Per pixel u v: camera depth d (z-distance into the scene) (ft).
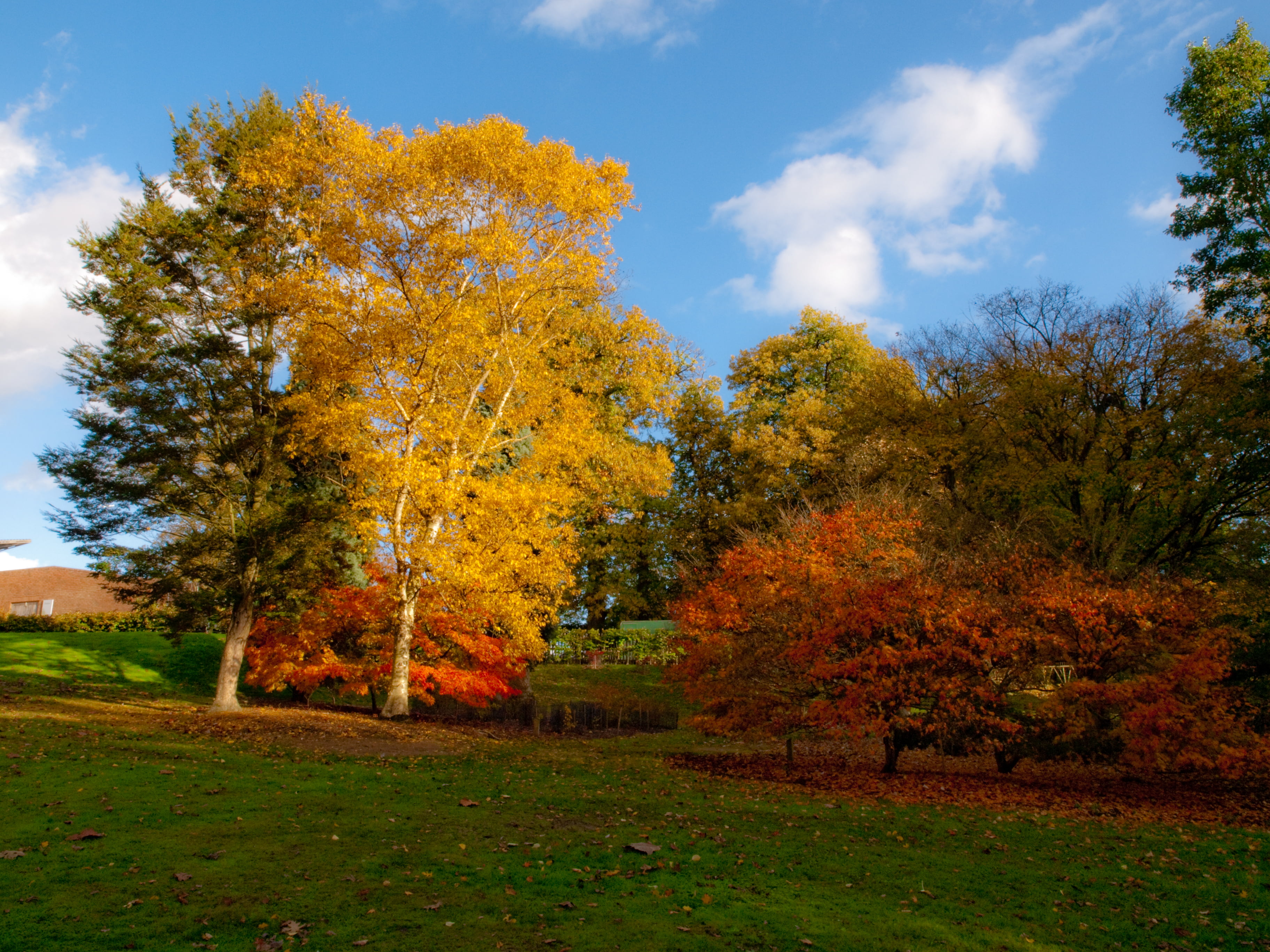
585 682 91.71
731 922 19.47
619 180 61.67
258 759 39.14
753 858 25.95
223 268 59.88
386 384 57.41
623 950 17.34
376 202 55.36
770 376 123.75
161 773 32.73
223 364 60.59
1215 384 65.00
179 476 57.26
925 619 44.78
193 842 23.62
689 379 119.85
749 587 52.39
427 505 56.65
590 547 104.53
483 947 17.24
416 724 59.31
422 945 17.15
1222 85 60.70
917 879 24.54
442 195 56.13
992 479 76.69
